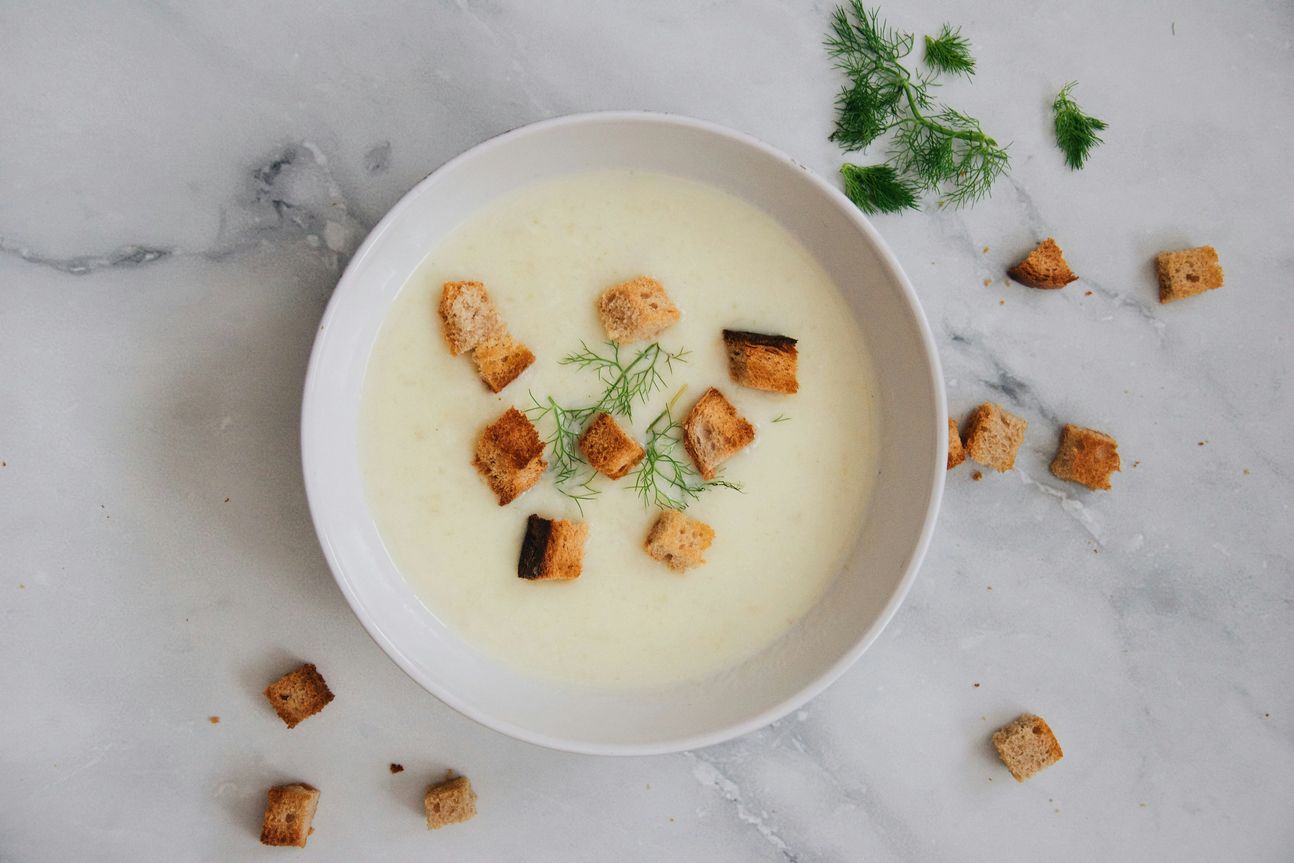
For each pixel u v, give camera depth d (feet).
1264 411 1.71
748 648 1.59
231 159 1.61
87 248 1.61
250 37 1.60
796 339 1.58
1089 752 1.73
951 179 1.67
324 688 1.64
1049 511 1.71
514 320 1.56
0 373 1.60
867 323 1.58
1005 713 1.72
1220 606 1.73
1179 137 1.69
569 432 1.56
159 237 1.61
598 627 1.58
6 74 1.58
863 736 1.71
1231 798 1.74
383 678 1.67
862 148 1.66
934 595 1.71
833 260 1.57
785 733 1.71
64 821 1.65
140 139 1.60
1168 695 1.73
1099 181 1.69
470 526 1.57
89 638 1.64
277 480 1.64
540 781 1.70
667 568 1.58
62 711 1.64
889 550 1.57
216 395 1.63
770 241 1.58
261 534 1.64
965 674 1.71
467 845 1.70
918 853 1.72
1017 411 1.70
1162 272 1.68
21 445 1.61
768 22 1.64
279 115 1.61
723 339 1.57
